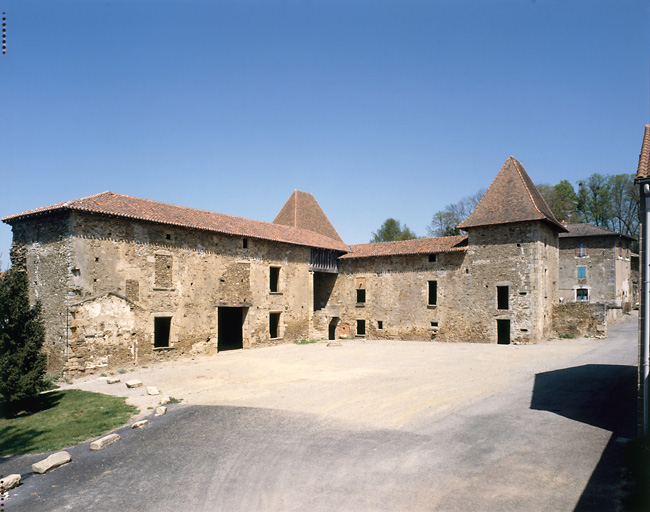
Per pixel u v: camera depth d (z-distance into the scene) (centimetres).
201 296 2250
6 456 949
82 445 995
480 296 2627
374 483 744
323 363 2011
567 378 1516
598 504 641
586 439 912
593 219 4731
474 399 1283
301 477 778
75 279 1759
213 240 2331
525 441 915
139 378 1714
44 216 1880
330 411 1199
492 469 782
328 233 3694
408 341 2845
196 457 894
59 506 702
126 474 823
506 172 2731
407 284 2906
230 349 2503
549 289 2694
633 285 4191
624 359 1858
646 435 827
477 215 2681
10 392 1283
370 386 1498
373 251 3080
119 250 1914
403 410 1191
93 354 1784
